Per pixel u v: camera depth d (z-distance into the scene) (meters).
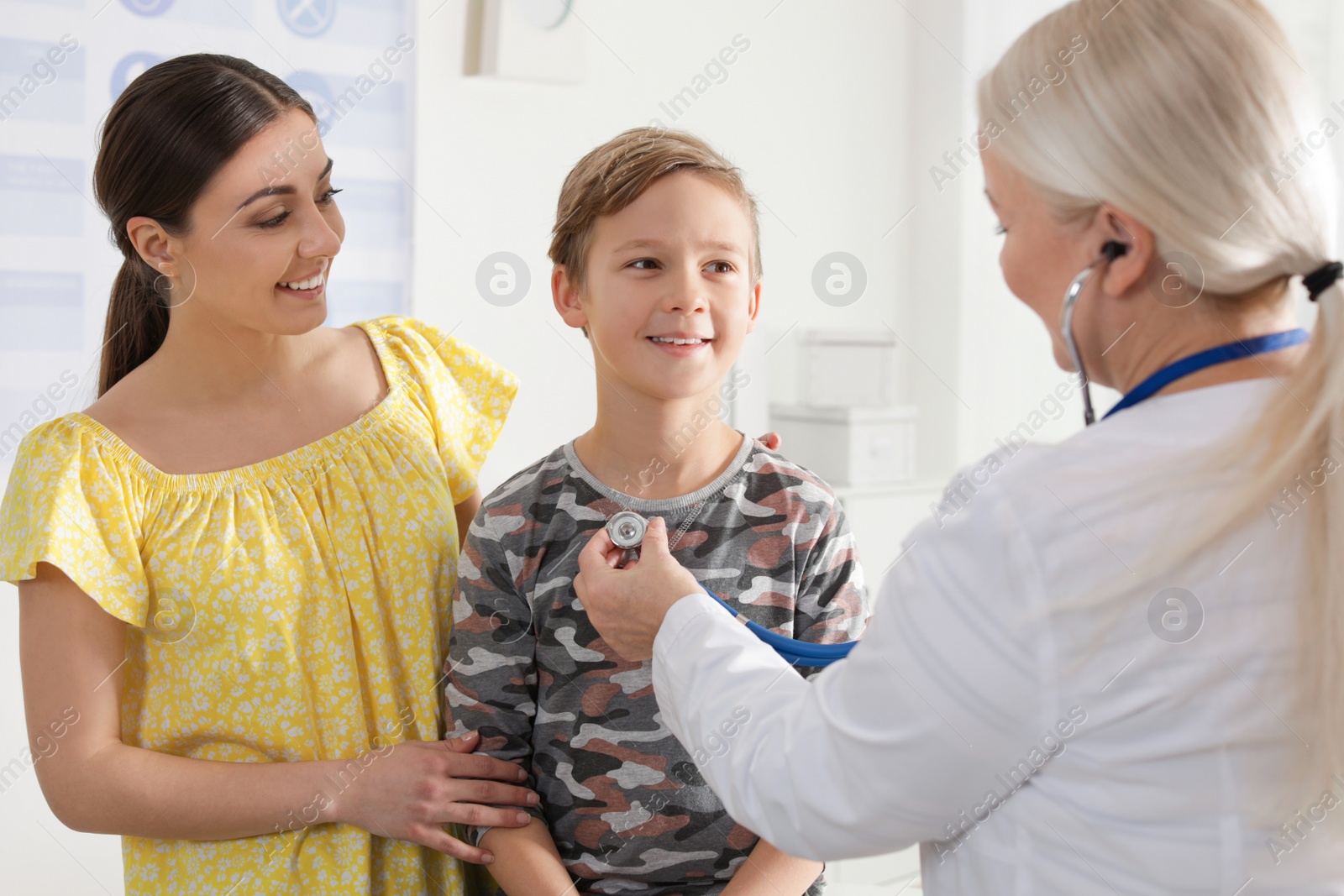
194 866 0.93
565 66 2.14
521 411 2.21
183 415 0.95
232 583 0.91
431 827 0.90
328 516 0.97
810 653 0.81
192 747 0.94
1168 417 0.60
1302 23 2.03
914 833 0.63
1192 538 0.56
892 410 2.65
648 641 0.81
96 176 0.94
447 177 2.09
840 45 2.75
